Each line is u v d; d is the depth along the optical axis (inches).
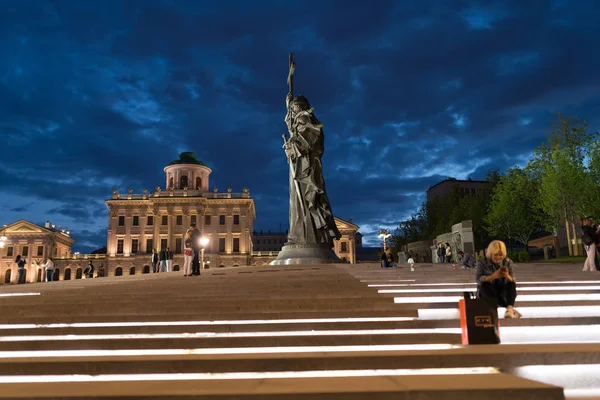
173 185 3518.7
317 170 963.3
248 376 217.6
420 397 172.7
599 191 1508.4
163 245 3245.6
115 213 3302.2
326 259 913.5
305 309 368.5
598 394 206.1
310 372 221.6
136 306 387.5
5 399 173.9
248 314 343.9
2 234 3368.6
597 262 621.9
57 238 3548.2
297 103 993.5
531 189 1844.2
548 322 302.0
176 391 179.6
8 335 320.8
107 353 278.8
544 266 675.4
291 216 967.6
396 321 309.3
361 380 195.2
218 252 3255.4
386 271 615.8
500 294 297.9
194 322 341.4
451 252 1334.9
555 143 1616.6
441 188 3228.3
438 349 237.0
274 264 938.1
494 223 1935.3
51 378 229.5
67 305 391.5
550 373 217.2
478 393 172.9
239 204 3331.7
